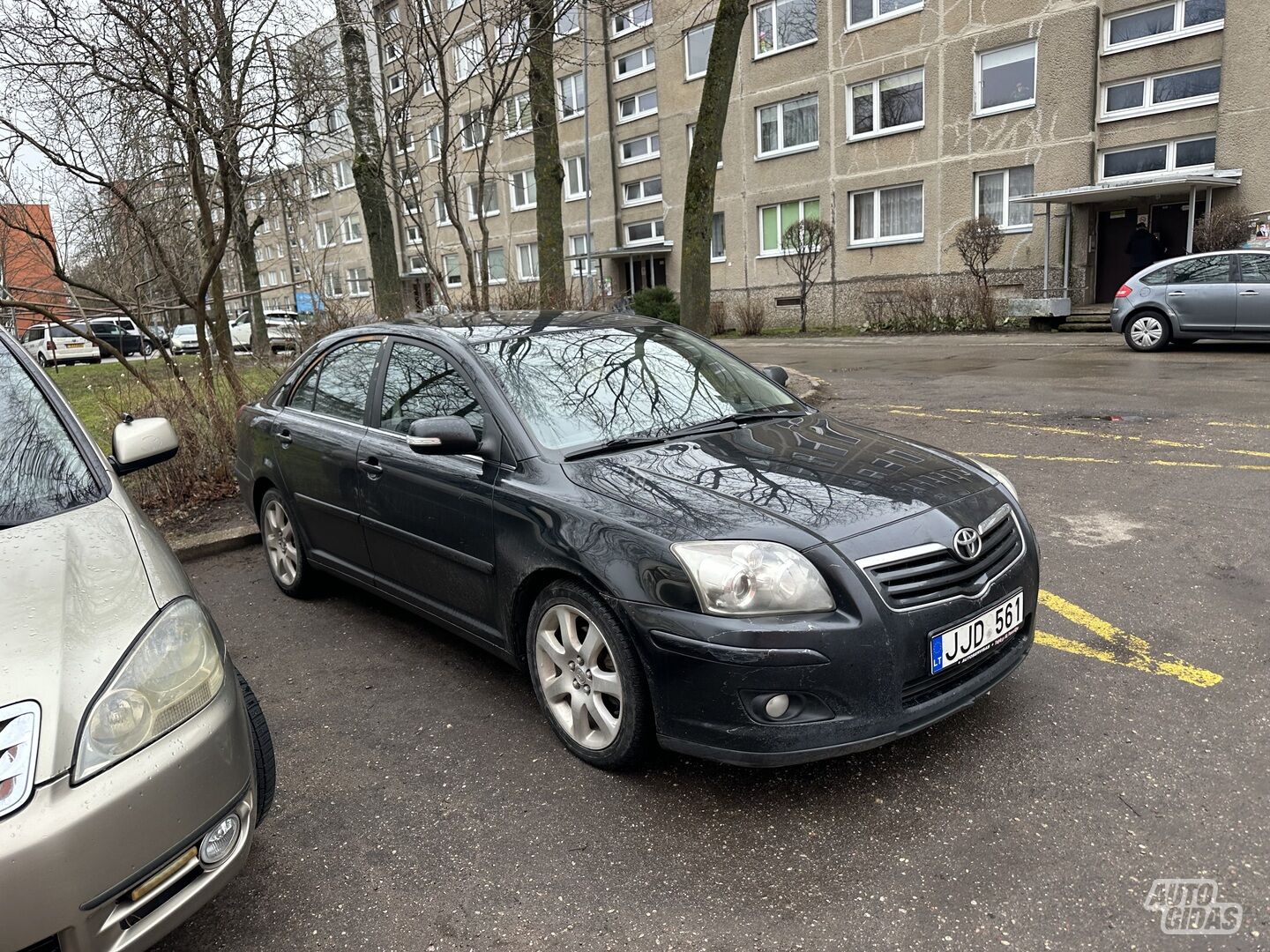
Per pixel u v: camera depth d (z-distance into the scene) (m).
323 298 10.84
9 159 6.59
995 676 2.86
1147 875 2.32
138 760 1.83
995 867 2.39
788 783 2.86
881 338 19.77
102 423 7.50
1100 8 18.17
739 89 24.94
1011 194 20.11
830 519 2.72
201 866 1.95
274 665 4.02
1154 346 13.05
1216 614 3.88
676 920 2.28
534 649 3.17
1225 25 16.53
